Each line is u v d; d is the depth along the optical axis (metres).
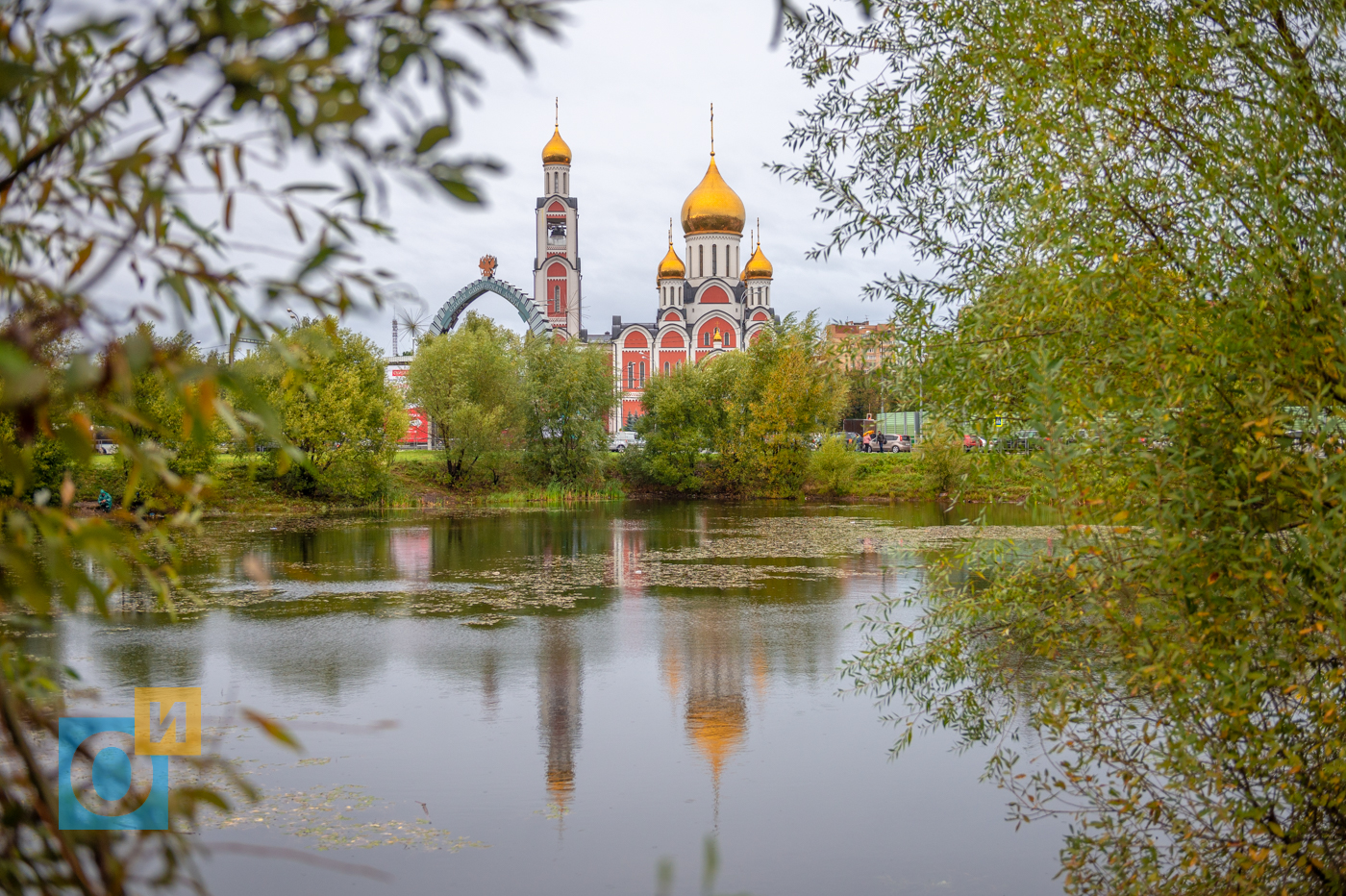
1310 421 3.83
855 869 5.91
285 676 10.64
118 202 1.27
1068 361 4.65
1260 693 4.22
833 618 14.03
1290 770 4.37
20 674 1.68
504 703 9.61
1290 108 3.99
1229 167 4.28
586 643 12.38
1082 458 4.44
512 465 42.12
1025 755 7.51
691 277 77.50
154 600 15.23
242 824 6.45
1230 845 4.70
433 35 1.03
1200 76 4.53
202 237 1.24
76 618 13.54
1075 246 4.67
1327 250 3.89
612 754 8.03
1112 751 5.21
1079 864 5.46
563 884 5.72
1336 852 4.52
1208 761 4.98
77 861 1.30
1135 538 4.45
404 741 8.30
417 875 5.82
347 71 1.04
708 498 42.94
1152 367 4.23
